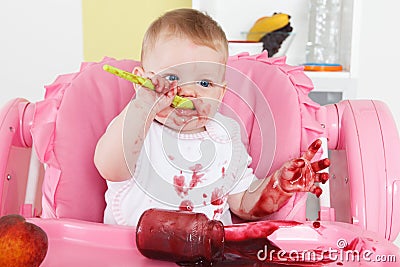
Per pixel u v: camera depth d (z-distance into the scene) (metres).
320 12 2.01
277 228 0.88
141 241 0.80
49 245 0.87
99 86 1.18
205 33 1.08
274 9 2.11
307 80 1.20
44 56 2.10
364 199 1.04
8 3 2.07
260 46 1.88
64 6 2.07
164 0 2.10
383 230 1.05
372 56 2.08
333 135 1.16
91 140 1.13
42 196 1.13
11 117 1.13
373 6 2.05
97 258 0.83
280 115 1.13
